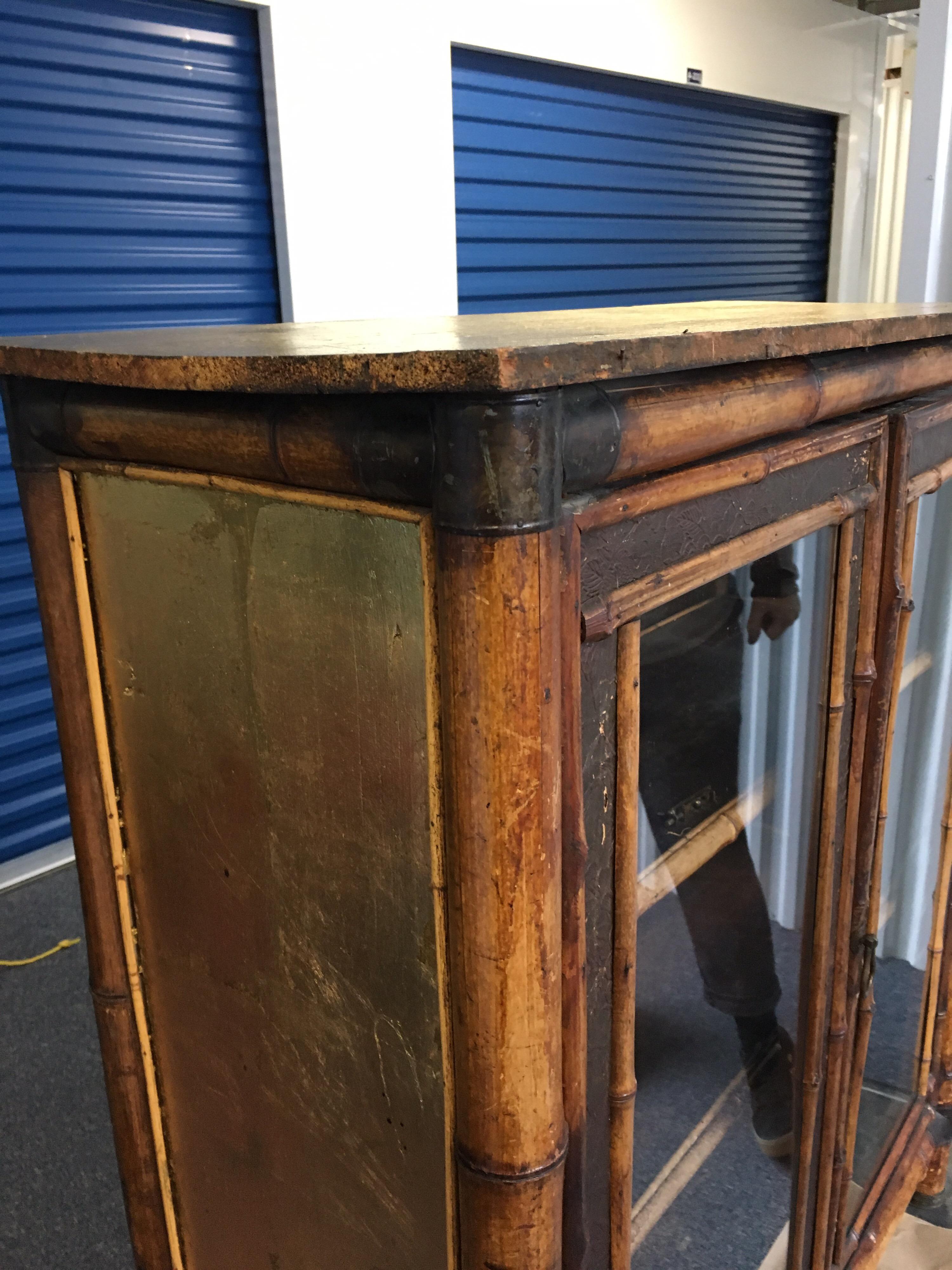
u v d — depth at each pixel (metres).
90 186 2.22
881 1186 1.16
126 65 2.20
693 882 0.73
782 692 0.76
